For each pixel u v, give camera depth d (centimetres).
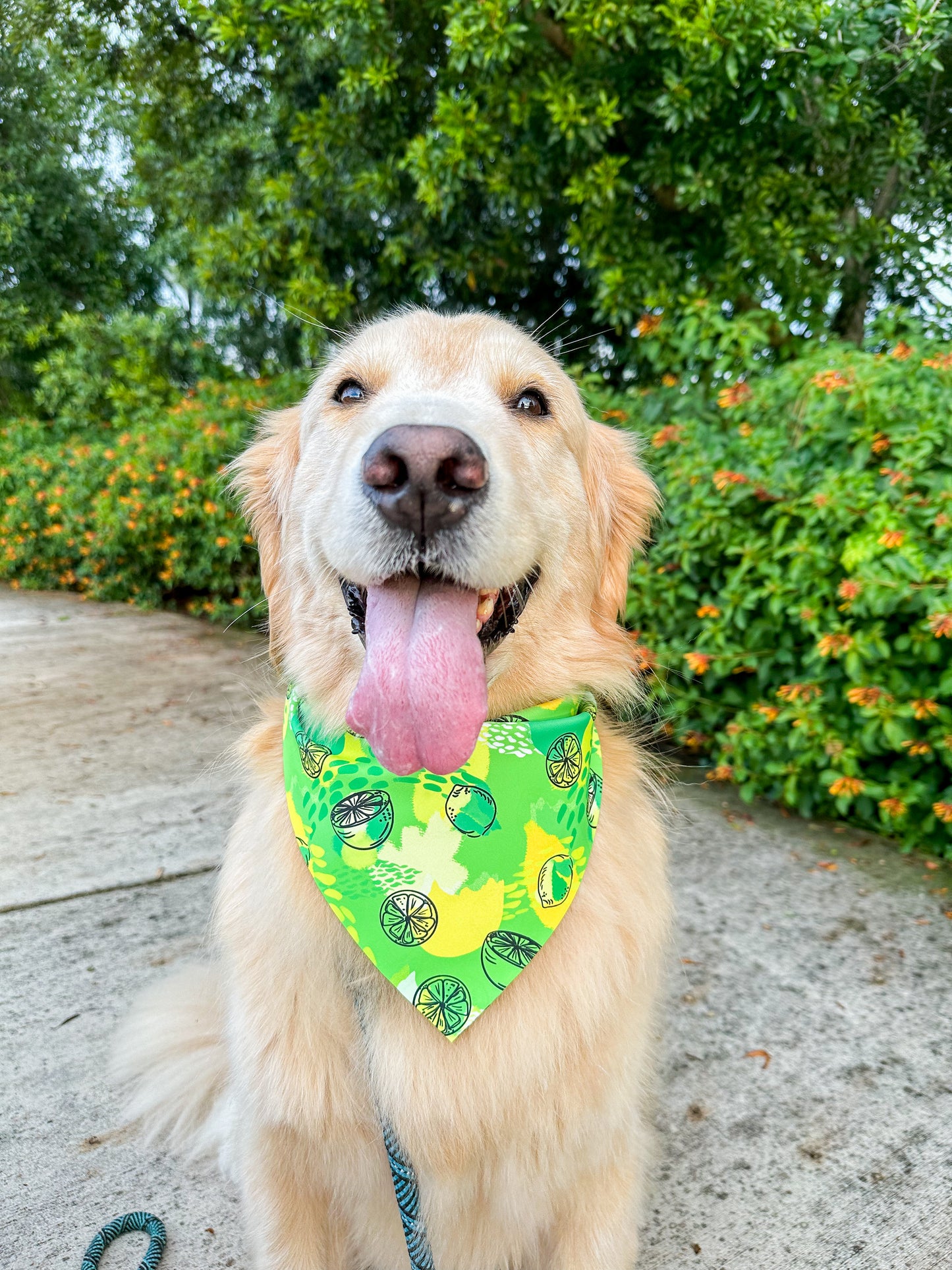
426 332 45
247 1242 41
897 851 77
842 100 113
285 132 175
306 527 42
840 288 143
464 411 38
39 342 315
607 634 49
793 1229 42
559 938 39
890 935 65
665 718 88
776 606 77
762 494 82
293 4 127
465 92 128
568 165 131
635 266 125
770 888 71
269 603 50
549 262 167
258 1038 37
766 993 58
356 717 36
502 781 39
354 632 39
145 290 354
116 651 156
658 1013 46
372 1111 37
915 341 85
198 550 182
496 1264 40
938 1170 45
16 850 78
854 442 81
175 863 76
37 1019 56
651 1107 48
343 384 45
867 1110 49
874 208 141
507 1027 37
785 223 123
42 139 322
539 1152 37
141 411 238
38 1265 40
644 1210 43
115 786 93
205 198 200
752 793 83
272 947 38
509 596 41
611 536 51
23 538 239
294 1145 38
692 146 120
